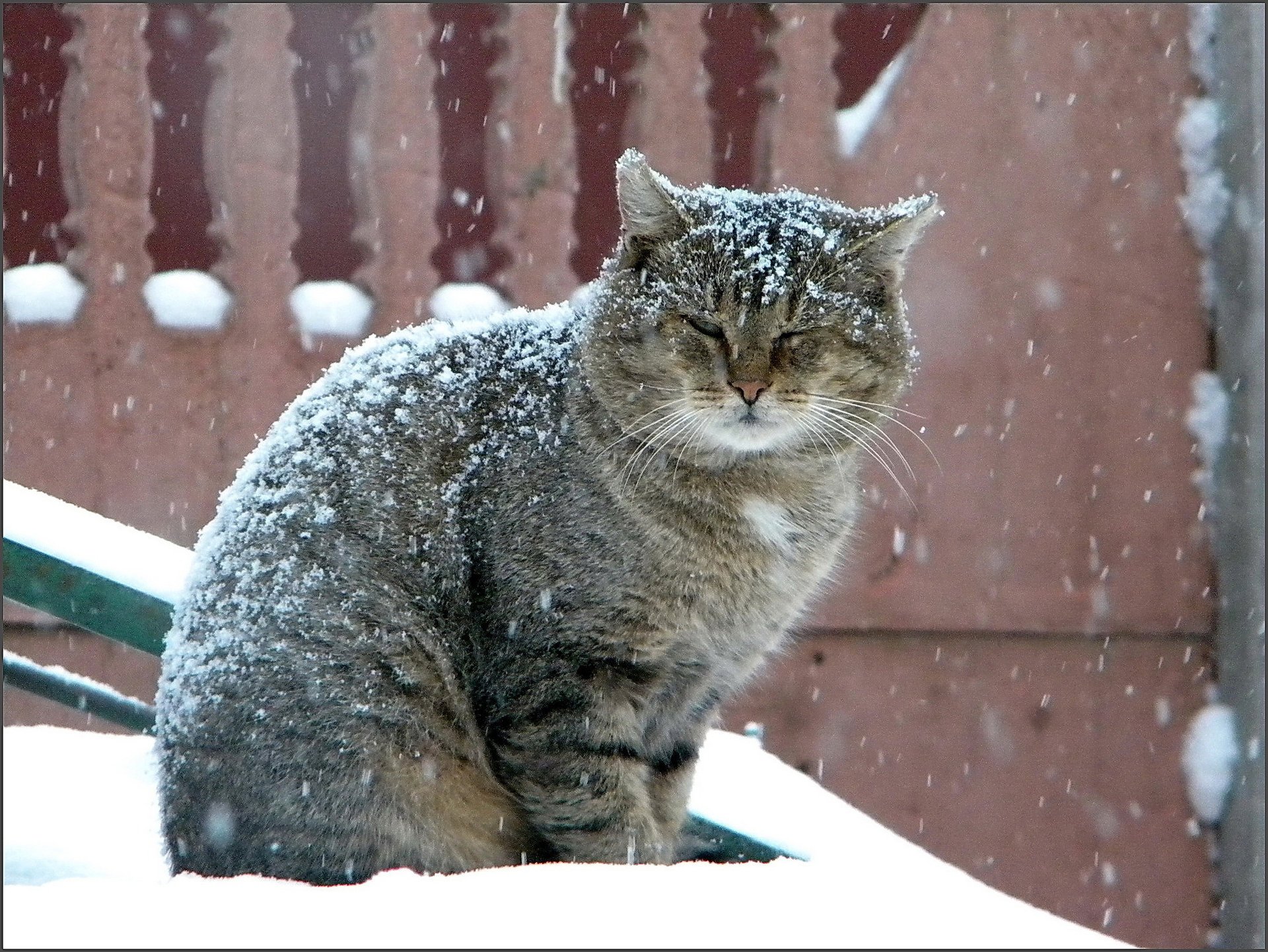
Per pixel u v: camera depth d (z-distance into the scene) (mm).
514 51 12555
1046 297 13492
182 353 12531
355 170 12734
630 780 5633
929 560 13414
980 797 13547
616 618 5641
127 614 6023
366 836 5375
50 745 7824
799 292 5969
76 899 3805
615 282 6043
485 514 5656
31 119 12961
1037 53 13375
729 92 13516
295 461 5727
